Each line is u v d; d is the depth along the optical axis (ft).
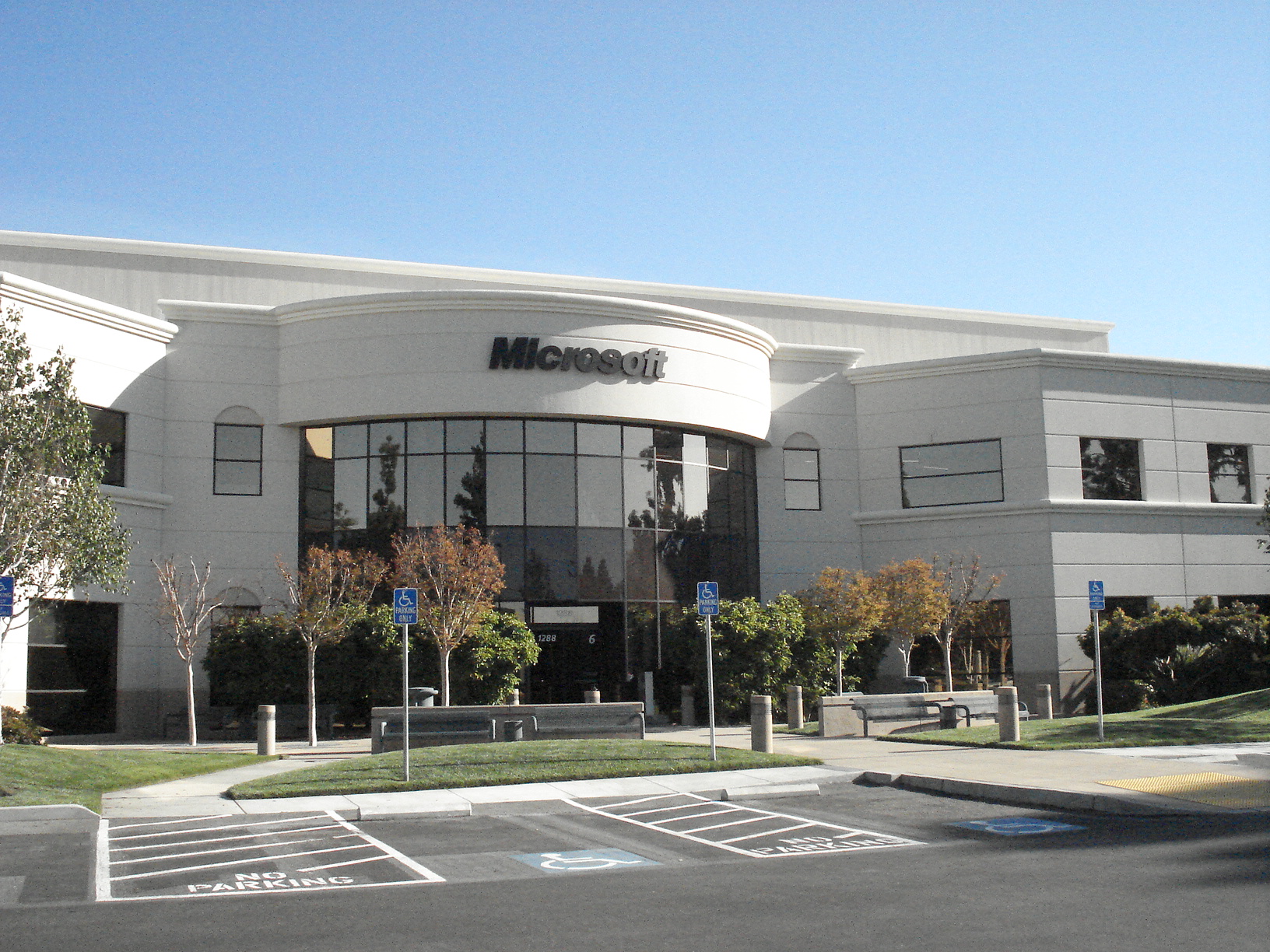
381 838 43.21
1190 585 110.63
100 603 91.86
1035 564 106.63
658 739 79.30
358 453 98.78
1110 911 29.04
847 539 113.60
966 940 26.40
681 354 101.96
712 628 96.68
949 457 111.96
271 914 30.68
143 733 93.20
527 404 96.53
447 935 27.94
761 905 30.60
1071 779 52.54
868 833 42.47
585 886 33.83
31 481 64.69
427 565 85.15
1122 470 111.34
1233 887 31.53
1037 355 109.29
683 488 104.01
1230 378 115.85
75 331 90.53
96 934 28.66
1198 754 63.26
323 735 90.17
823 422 114.73
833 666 102.78
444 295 96.27
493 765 59.62
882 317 131.13
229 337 100.12
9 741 76.79
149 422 96.43
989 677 107.55
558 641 97.81
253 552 98.12
